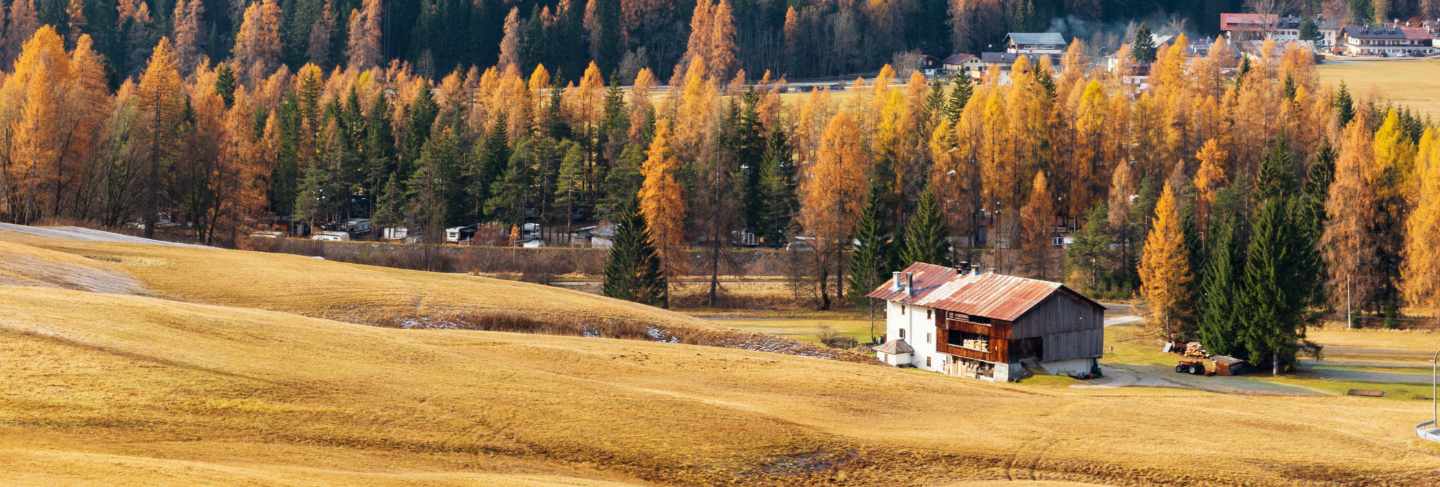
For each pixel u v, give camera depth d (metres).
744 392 63.34
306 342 59.91
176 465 38.72
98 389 47.16
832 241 150.38
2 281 72.44
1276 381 106.06
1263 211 114.62
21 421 43.19
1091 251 156.38
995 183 178.75
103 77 172.25
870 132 198.00
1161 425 61.94
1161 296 124.38
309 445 45.56
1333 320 141.62
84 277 81.94
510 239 172.12
